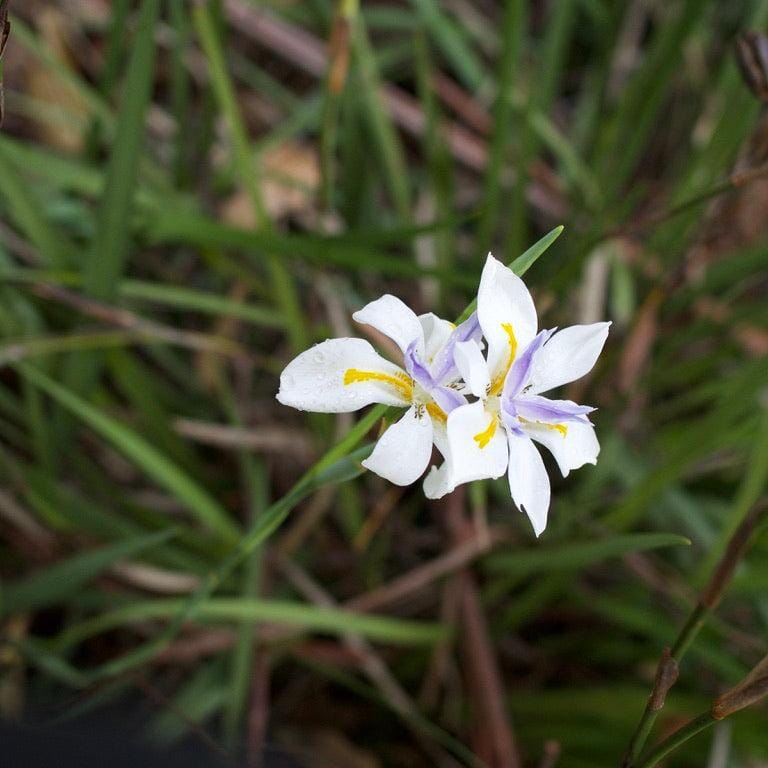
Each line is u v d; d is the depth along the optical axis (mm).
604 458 553
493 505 580
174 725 479
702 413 626
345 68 478
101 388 546
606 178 640
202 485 551
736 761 485
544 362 302
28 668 501
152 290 516
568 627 575
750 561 493
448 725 526
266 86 681
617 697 496
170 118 653
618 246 628
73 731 449
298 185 620
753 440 521
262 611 455
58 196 569
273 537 553
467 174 708
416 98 729
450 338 291
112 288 475
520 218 571
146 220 506
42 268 558
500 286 291
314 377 284
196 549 514
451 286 599
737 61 403
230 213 625
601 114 712
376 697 497
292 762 500
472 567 551
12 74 632
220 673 513
